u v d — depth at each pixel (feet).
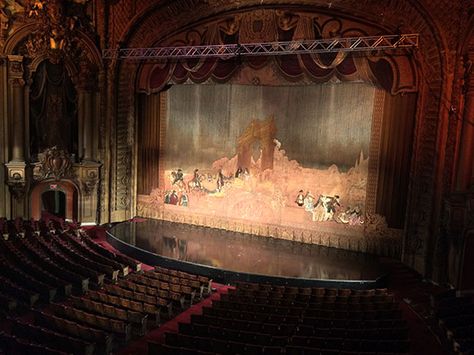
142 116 78.38
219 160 74.79
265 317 39.04
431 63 56.90
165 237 69.05
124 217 79.10
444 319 40.16
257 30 66.33
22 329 34.81
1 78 69.56
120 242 65.51
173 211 78.38
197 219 76.69
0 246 54.60
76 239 63.67
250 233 72.74
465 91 53.31
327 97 66.59
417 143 59.52
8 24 68.54
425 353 38.34
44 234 64.54
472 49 51.96
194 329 36.06
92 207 76.43
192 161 76.64
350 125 65.41
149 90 74.69
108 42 73.26
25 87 71.56
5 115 70.28
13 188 71.31
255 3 65.62
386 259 62.95
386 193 63.67
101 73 73.97
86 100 74.54
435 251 55.93
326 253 64.39
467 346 35.68
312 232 68.59
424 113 58.44
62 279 48.34
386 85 59.98
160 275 51.70
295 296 46.39
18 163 70.90
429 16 55.16
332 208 67.31
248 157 72.69
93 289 47.78
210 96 74.28
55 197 82.33
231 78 69.00
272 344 34.83
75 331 35.37
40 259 51.01
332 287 53.36
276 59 65.62
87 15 72.13
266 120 71.00
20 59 69.67
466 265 51.24
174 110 76.79
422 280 57.62
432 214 57.47
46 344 33.78
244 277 54.90
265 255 62.39
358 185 65.57
